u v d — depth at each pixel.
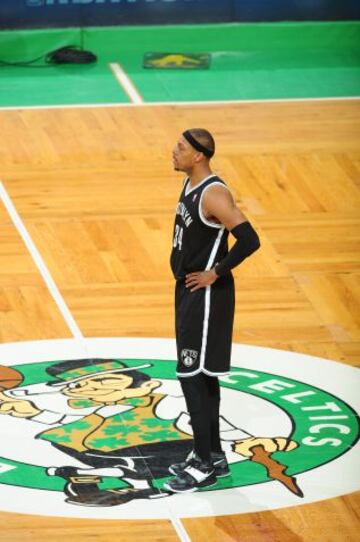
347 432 16.59
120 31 36.00
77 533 14.02
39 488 15.01
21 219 24.45
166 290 21.42
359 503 14.80
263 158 28.11
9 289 21.31
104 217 24.61
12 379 18.06
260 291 21.42
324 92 33.28
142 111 31.39
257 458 15.84
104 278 21.86
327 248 23.42
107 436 16.39
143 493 14.94
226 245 14.94
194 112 31.41
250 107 31.91
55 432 16.45
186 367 14.87
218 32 36.34
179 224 14.89
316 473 15.50
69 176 26.81
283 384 18.05
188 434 16.50
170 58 35.69
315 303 21.03
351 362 18.84
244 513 14.52
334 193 26.23
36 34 35.41
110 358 18.84
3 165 27.39
